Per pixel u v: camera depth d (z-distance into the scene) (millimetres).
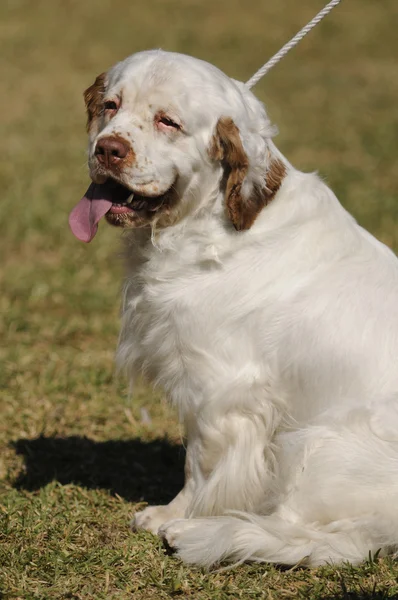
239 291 6945
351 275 7062
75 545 6832
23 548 6727
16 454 8930
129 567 6496
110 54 33375
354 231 7359
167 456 9055
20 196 18766
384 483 6543
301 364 6871
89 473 8562
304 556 6496
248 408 6984
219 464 7137
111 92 7094
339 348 6828
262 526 6656
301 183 7301
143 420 9898
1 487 8141
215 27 37594
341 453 6609
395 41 36375
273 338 6906
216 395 6977
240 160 6914
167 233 7125
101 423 9852
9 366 11234
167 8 40812
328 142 23797
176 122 6852
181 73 6926
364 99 28766
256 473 7074
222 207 7090
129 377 7715
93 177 6934
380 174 20906
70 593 6117
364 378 6797
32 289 14180
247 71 31188
